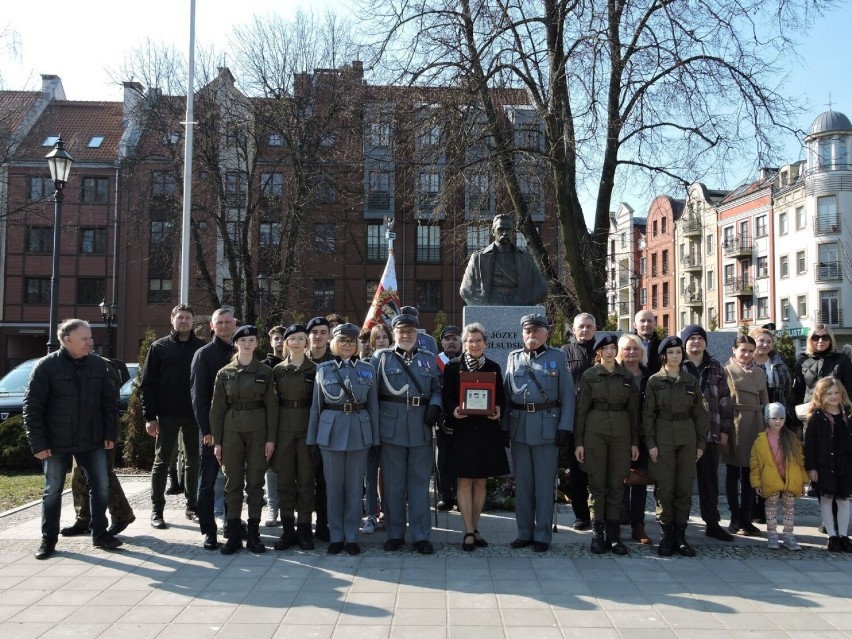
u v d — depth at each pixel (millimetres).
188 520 7418
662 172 15117
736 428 7062
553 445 6266
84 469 6227
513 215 16938
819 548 6414
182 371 7195
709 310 51438
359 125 22000
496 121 15680
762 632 4344
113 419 6277
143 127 27406
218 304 28938
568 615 4617
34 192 36500
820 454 6324
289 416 6348
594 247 16219
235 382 6199
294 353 6512
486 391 6090
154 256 31625
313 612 4664
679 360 6164
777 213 44094
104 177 37281
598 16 12961
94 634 4293
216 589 5137
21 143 26344
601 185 16219
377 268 38688
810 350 8016
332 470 6121
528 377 6312
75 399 6039
